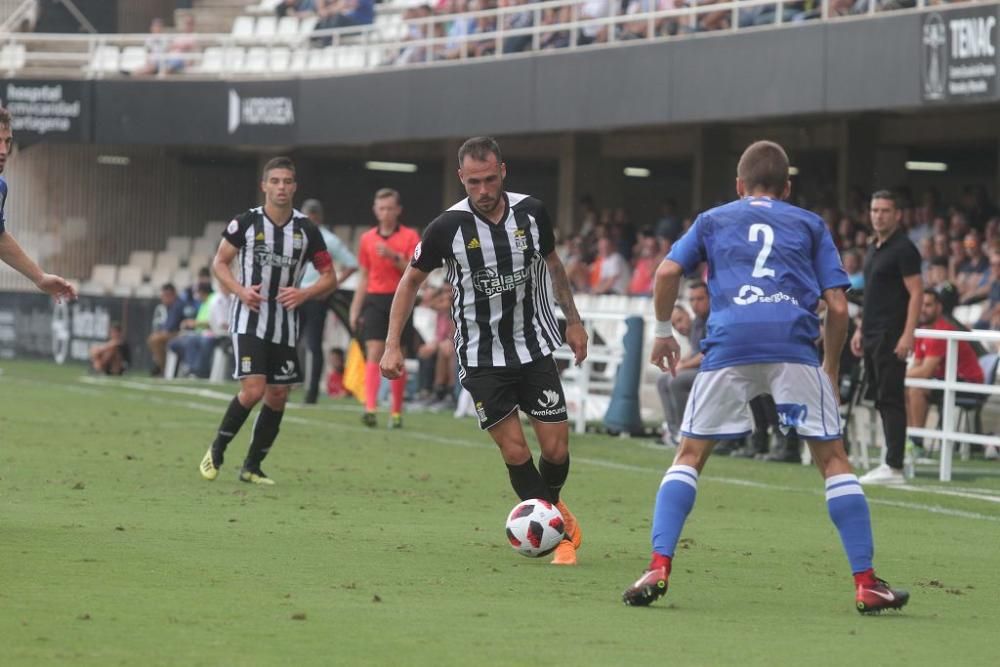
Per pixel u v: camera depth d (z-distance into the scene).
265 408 31.72
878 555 24.08
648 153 81.06
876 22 53.44
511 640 15.98
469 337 22.12
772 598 19.47
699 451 18.84
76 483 30.36
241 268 31.20
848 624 17.67
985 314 48.38
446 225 21.80
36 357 87.88
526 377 22.36
